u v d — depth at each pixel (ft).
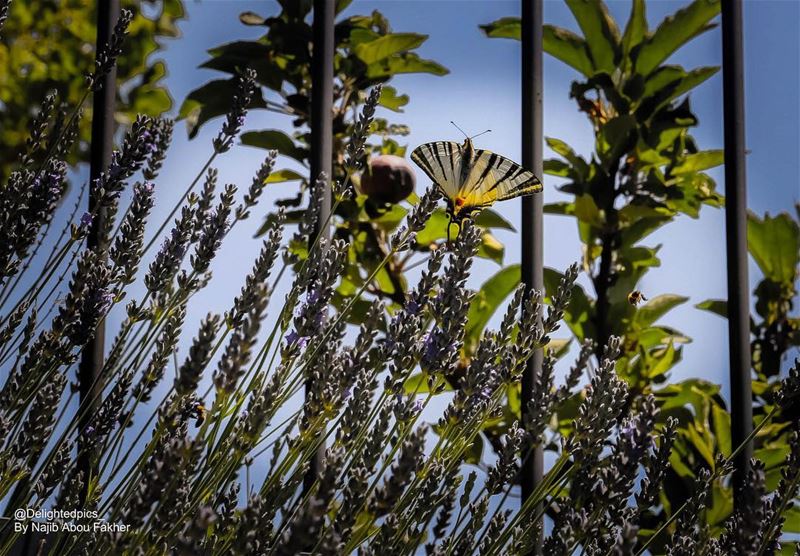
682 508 5.68
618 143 10.96
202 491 4.94
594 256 11.14
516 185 7.23
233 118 6.23
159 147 6.25
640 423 5.08
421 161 7.38
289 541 3.59
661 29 11.05
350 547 5.12
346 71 10.46
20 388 5.35
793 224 11.20
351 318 10.18
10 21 16.43
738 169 7.52
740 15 7.70
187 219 5.86
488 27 10.43
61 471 5.30
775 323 11.21
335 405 5.19
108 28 7.10
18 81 16.47
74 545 5.03
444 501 5.77
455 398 5.41
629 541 4.08
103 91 7.02
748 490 4.44
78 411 5.49
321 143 7.28
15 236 5.78
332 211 6.37
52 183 6.01
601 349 10.66
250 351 4.39
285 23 10.24
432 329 5.47
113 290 5.91
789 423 10.04
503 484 5.65
